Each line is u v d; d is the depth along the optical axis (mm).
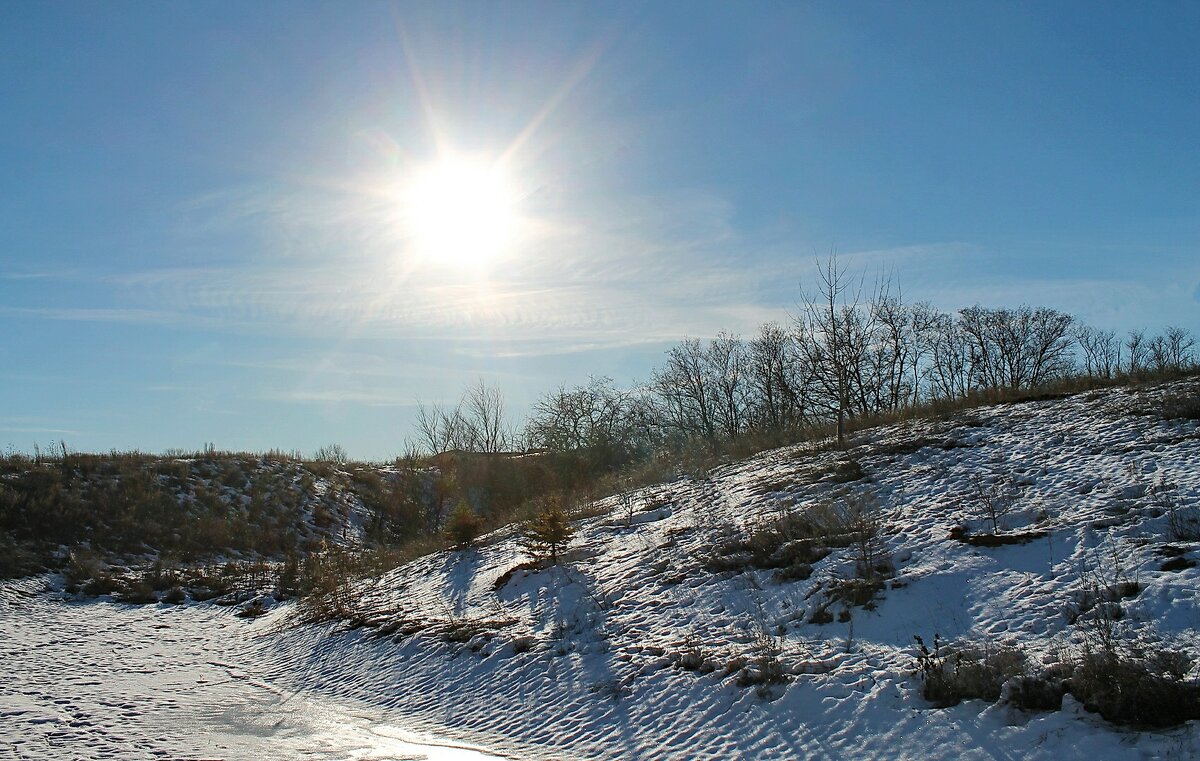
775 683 8945
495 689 11352
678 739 8602
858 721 7871
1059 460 14766
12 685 13516
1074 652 7902
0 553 28406
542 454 43812
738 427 46875
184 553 32812
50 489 33938
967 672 7863
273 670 15281
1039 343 49844
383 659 14055
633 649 11203
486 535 23375
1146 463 13273
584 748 8961
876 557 11828
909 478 16078
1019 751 6754
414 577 20750
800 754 7723
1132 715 6664
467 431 47125
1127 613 8508
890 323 43000
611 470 42594
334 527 39625
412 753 9188
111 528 33156
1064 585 9578
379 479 46094
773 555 13258
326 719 11195
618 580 14734
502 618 14461
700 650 10430
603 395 46344
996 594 9852
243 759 8984
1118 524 10844
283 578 26172
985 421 19312
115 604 25047
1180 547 9555
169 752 9320
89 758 9055
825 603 10914
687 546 15617
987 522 12312
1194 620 8016
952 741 7164
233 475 40938
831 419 33250
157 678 14484
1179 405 16016
